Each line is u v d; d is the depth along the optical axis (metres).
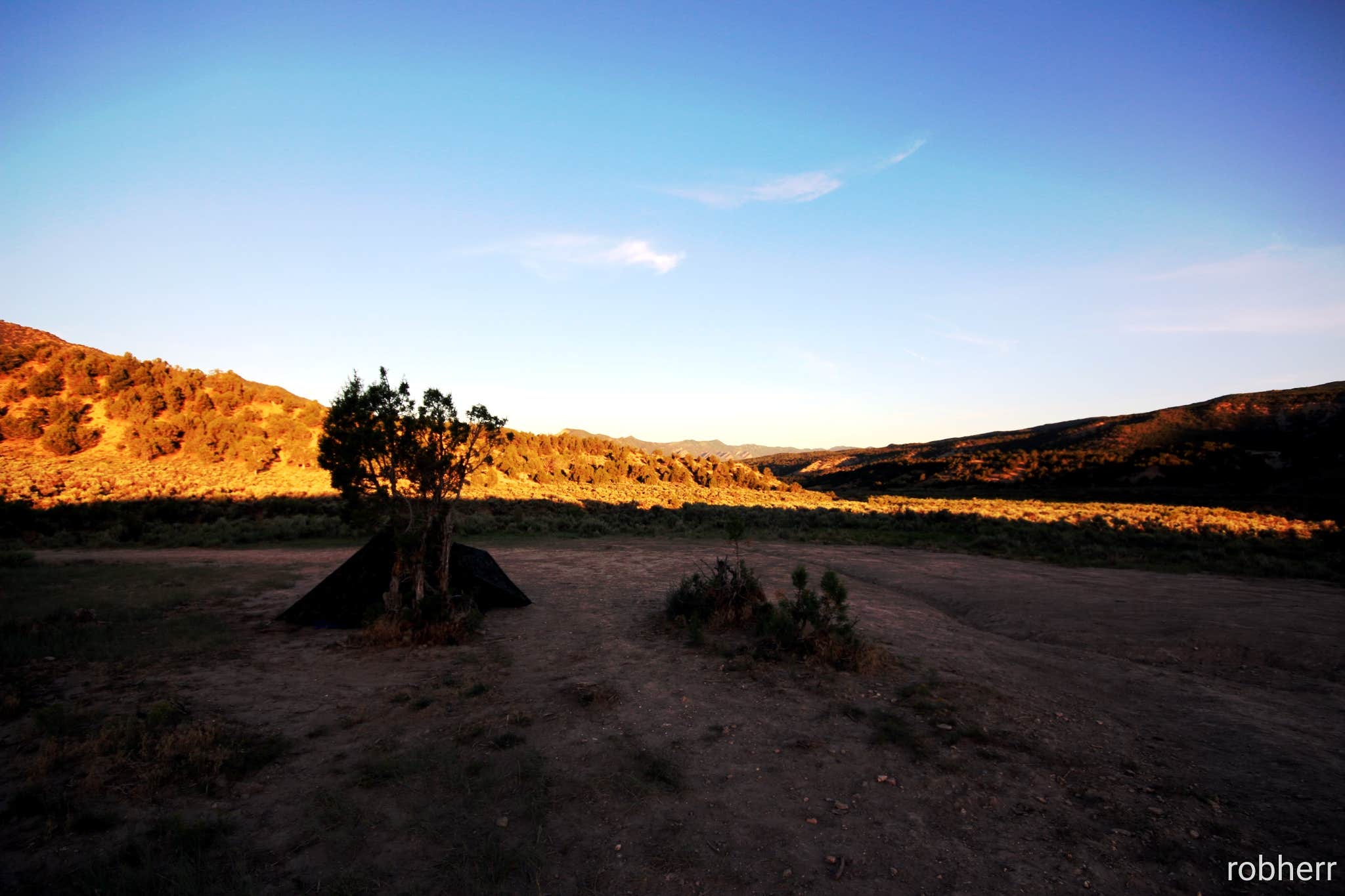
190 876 3.52
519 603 12.35
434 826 4.25
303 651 8.98
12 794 4.52
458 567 11.86
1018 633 10.60
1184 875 3.70
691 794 4.76
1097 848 4.01
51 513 27.23
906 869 3.77
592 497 53.66
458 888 3.56
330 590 10.76
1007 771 5.19
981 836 4.17
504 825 4.26
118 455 49.91
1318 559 20.77
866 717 6.41
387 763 5.16
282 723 6.09
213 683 7.29
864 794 4.78
